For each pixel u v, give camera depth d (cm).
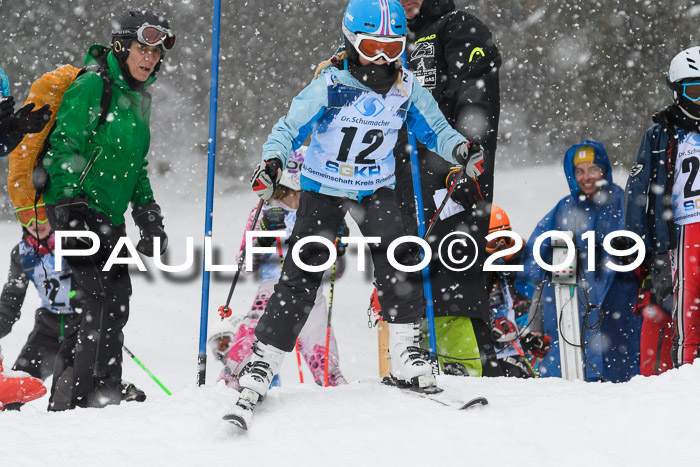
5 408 1364
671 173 1675
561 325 1880
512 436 1028
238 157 7744
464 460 980
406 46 1759
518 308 1925
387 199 1226
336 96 1159
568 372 1873
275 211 1667
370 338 2848
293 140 1166
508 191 6406
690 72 1634
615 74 7350
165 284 3516
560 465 959
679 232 1664
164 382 2109
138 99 1479
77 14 7638
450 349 1736
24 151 1450
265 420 1109
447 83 1719
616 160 7162
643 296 1831
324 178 1191
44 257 1546
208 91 7994
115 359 1438
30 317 2680
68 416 1171
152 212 1566
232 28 8125
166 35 1441
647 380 1227
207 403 1162
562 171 7000
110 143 1430
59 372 1484
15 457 1022
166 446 1045
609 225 1895
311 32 8238
